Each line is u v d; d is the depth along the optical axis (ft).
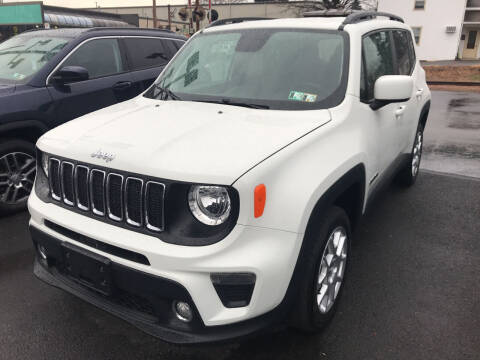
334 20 10.78
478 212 14.73
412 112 13.82
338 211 8.09
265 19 11.98
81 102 15.24
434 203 15.49
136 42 17.81
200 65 10.88
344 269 9.00
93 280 7.21
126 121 8.30
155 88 10.96
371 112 9.82
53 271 8.15
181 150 6.77
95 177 7.10
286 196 6.62
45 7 86.33
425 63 109.60
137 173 6.58
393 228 13.42
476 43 128.06
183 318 6.70
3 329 8.66
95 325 8.83
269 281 6.41
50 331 8.63
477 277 10.70
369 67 10.27
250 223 6.27
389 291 10.04
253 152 6.70
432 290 10.11
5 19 84.94
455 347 8.21
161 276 6.33
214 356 7.98
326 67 9.51
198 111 8.77
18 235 12.72
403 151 13.94
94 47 16.22
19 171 14.02
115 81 16.42
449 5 117.50
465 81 65.36
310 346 8.21
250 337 6.63
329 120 8.36
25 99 13.67
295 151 7.07
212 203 6.24
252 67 10.06
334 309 8.77
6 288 10.05
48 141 8.15
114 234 6.75
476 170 19.71
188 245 6.28
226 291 6.43
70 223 7.24
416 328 8.75
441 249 12.11
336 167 7.63
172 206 6.37
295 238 6.63
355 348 8.17
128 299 7.08
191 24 61.67
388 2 121.90
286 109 8.81
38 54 15.42
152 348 8.20
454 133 27.61
